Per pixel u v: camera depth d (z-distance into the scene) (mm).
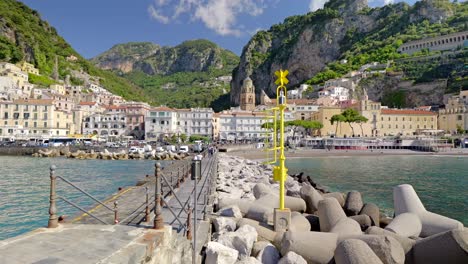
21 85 129000
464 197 27250
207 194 14172
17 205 21156
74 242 5781
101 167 49594
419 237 11758
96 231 6504
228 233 9859
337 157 81750
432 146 99438
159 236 6340
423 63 173375
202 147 76188
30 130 103188
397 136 119438
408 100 163375
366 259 7305
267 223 11859
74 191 27188
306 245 8961
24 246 5508
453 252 8188
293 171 50812
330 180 39594
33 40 178375
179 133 122500
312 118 141750
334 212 11297
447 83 154250
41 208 20359
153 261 6023
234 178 27500
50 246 5535
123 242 5852
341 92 170250
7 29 166625
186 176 23094
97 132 125188
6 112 102812
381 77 174000
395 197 14328
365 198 27156
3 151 73250
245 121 139750
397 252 8016
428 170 51906
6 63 130000
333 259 8578
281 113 10578
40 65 172250
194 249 7906
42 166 50406
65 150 72500
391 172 49062
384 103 169500
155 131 123688
